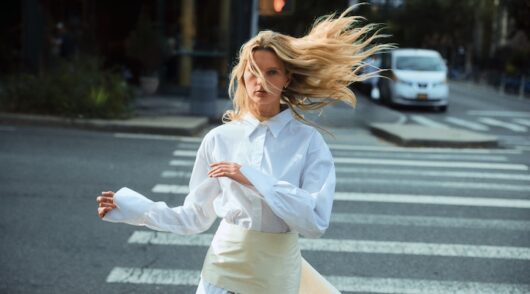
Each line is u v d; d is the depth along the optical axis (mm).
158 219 2689
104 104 14125
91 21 22219
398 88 22062
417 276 5340
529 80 31609
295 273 2631
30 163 9594
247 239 2580
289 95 2732
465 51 56625
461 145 13312
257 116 2648
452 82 46219
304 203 2361
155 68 19562
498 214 7422
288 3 13617
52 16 21547
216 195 2725
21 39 21969
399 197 8164
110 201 2672
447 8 54594
